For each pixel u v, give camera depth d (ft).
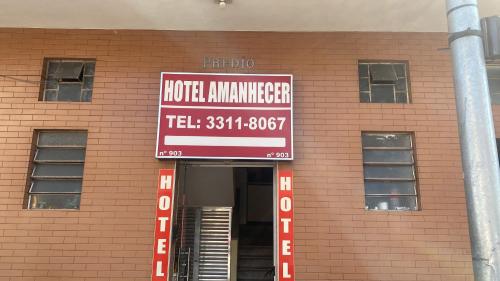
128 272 18.97
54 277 18.85
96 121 20.53
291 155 19.89
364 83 21.66
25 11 20.10
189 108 20.35
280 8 19.76
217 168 26.37
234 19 20.65
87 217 19.47
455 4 12.02
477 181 10.82
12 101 20.70
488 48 11.68
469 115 11.25
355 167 20.17
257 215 34.30
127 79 21.01
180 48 21.38
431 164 20.22
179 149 19.88
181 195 20.81
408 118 20.74
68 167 20.54
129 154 20.18
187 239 27.43
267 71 21.15
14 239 19.19
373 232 19.47
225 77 20.72
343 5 19.52
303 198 19.79
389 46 21.49
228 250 27.81
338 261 19.16
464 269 19.10
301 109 20.75
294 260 19.15
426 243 19.35
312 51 21.42
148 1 19.29
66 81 21.39
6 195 19.66
